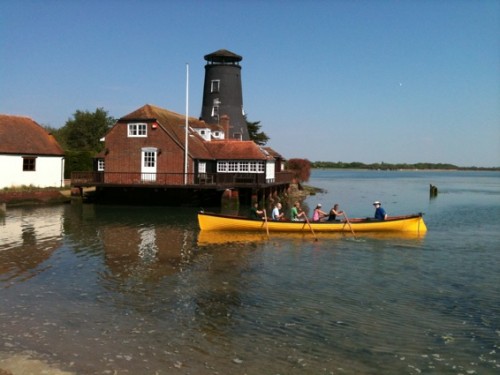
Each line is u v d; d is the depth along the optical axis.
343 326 11.73
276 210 26.59
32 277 15.97
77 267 17.44
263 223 25.16
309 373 9.34
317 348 10.45
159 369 9.35
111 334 11.03
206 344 10.55
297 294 14.29
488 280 16.28
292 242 22.98
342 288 15.05
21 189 40.84
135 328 11.41
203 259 19.03
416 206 48.28
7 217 31.86
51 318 12.01
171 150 43.03
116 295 14.00
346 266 18.14
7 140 42.38
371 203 51.75
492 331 11.57
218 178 43.59
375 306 13.27
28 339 10.68
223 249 21.16
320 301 13.64
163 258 19.14
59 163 46.94
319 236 24.69
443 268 18.05
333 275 16.69
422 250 21.59
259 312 12.64
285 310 12.82
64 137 87.75
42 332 11.09
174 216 33.19
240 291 14.53
